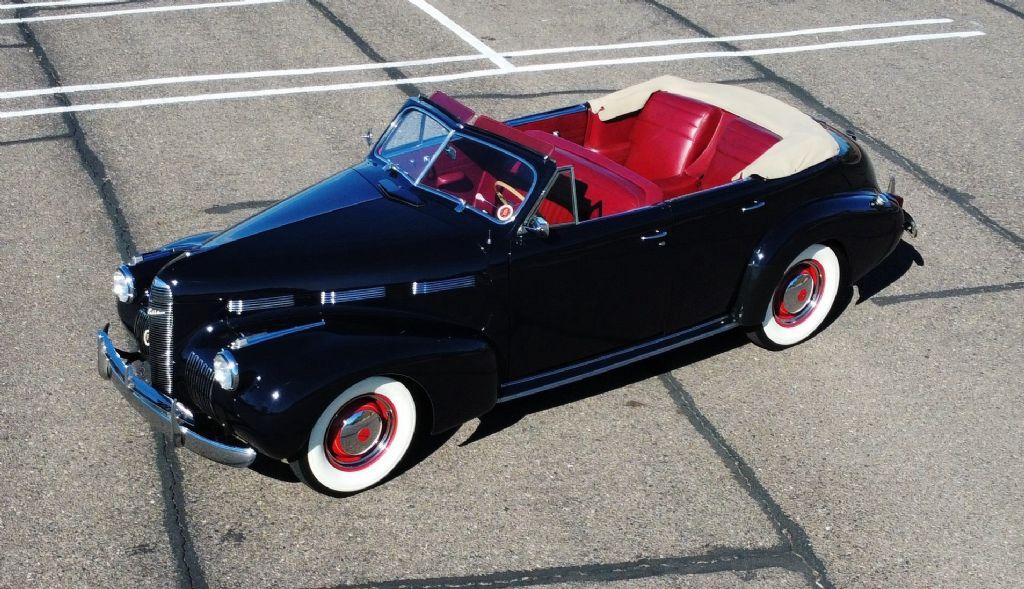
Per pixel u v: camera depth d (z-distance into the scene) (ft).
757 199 21.03
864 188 23.11
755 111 23.68
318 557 16.58
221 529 17.03
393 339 17.33
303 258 18.12
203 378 17.03
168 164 29.01
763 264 21.30
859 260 22.95
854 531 17.78
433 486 18.30
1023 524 18.11
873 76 37.50
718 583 16.51
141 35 37.73
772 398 21.20
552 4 43.21
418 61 36.83
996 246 27.40
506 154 19.10
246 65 35.68
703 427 20.22
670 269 20.45
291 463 17.24
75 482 17.83
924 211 28.91
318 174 28.89
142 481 17.98
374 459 17.87
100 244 25.11
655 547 17.19
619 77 36.24
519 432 19.83
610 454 19.34
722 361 22.43
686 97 24.71
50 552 16.31
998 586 16.74
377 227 18.85
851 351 22.91
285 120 31.96
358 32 39.17
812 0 45.11
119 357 18.13
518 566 16.63
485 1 43.06
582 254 19.24
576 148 22.03
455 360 17.72
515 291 18.92
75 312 22.52
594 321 20.10
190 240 20.22
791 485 18.78
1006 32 42.32
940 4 45.29
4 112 31.45
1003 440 20.22
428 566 16.53
